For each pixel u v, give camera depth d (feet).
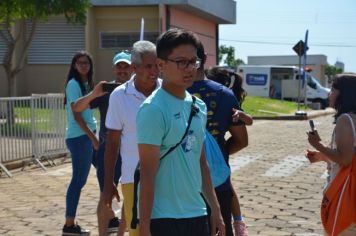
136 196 14.11
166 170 13.60
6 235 27.17
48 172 44.75
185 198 13.73
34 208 32.58
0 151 43.78
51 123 49.21
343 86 18.61
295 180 40.86
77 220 29.58
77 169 26.03
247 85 163.63
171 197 13.61
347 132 18.15
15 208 32.60
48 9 73.97
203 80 18.58
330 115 121.29
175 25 115.65
